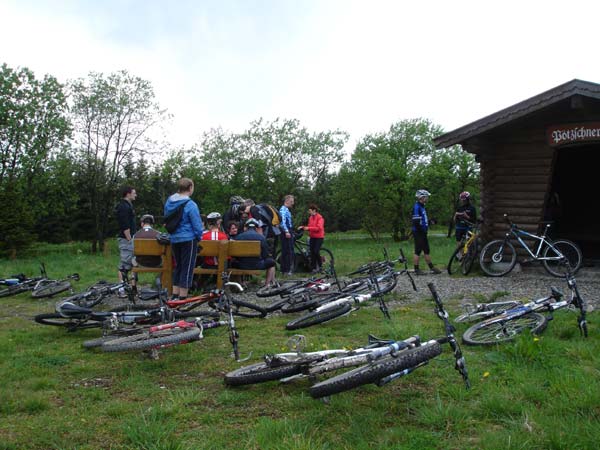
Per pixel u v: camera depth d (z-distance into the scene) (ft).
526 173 39.63
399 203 116.06
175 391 15.92
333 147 114.21
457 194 124.88
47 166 93.71
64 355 20.24
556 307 20.63
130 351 20.04
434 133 124.16
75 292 36.58
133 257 33.32
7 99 87.61
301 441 12.05
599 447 11.40
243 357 19.48
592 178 57.26
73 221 138.62
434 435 12.43
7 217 74.84
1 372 18.22
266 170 110.32
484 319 22.08
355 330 23.02
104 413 14.48
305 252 45.98
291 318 26.21
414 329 22.02
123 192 33.50
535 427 12.54
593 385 14.62
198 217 27.22
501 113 37.35
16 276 37.01
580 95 35.14
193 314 21.90
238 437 12.82
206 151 112.27
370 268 26.91
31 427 13.65
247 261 33.22
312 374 14.80
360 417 13.44
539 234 39.40
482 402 14.05
